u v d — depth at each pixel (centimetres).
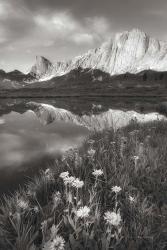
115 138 1019
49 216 374
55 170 643
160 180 520
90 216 355
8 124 2648
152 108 4859
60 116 3559
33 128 2308
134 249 302
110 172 576
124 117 3059
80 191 437
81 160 639
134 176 537
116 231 330
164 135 1044
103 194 479
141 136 1048
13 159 1123
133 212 383
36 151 1283
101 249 306
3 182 821
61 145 1423
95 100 9762
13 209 399
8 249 309
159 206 442
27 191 550
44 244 274
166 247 325
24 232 319
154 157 650
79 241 315
